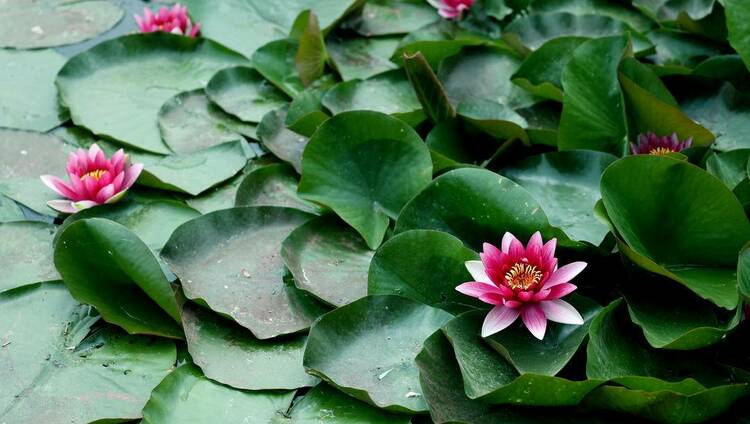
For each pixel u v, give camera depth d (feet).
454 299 7.77
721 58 8.72
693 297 7.71
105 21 9.53
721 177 8.14
